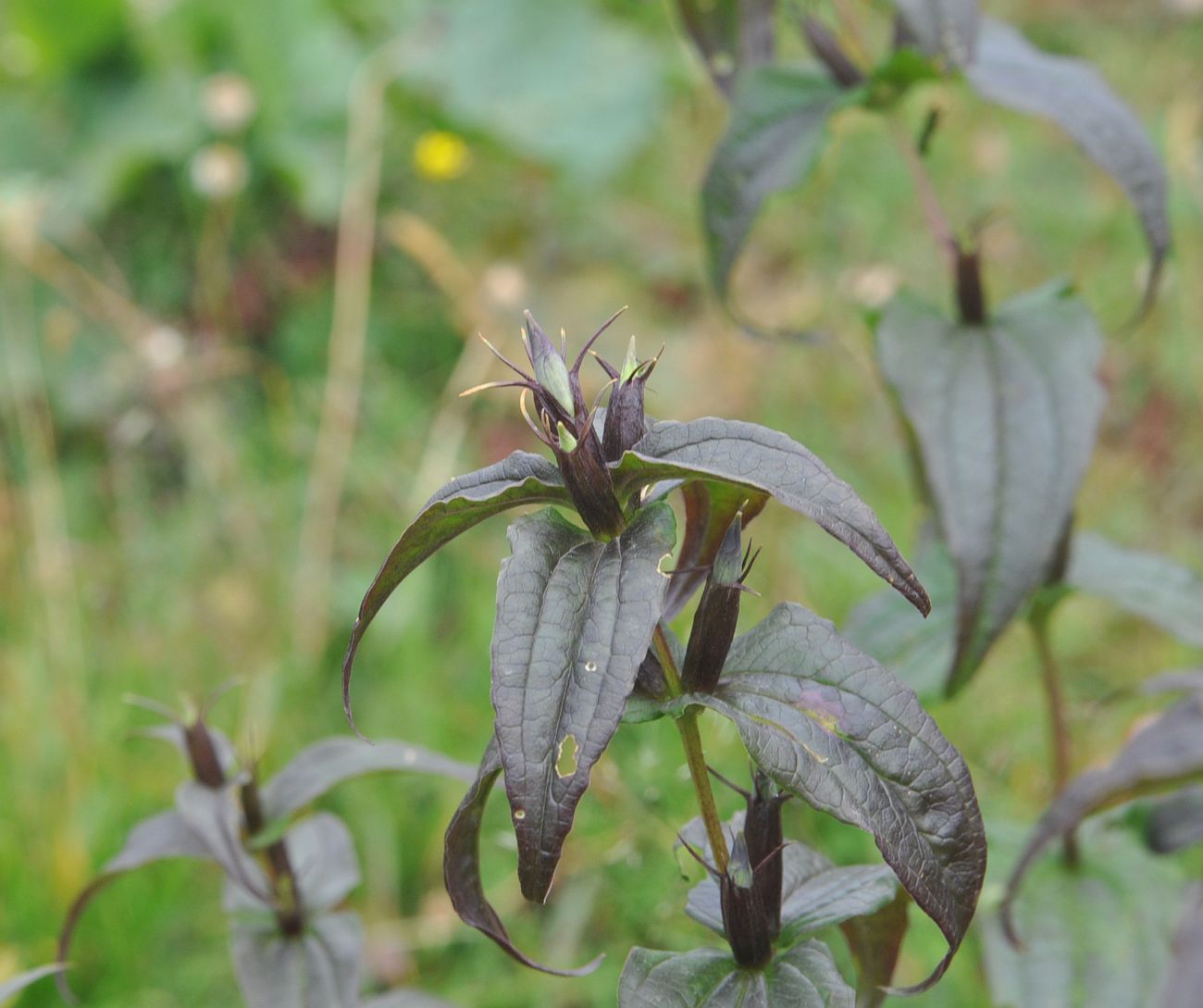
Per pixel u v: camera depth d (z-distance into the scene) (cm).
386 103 570
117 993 303
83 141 569
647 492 141
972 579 219
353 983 203
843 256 508
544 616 129
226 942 315
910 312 241
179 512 447
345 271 494
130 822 333
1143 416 448
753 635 147
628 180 583
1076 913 235
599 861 296
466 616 394
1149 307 249
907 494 413
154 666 382
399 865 332
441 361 510
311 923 209
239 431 475
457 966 308
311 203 552
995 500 221
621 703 123
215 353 493
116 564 430
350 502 452
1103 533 410
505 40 593
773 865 154
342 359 463
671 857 255
